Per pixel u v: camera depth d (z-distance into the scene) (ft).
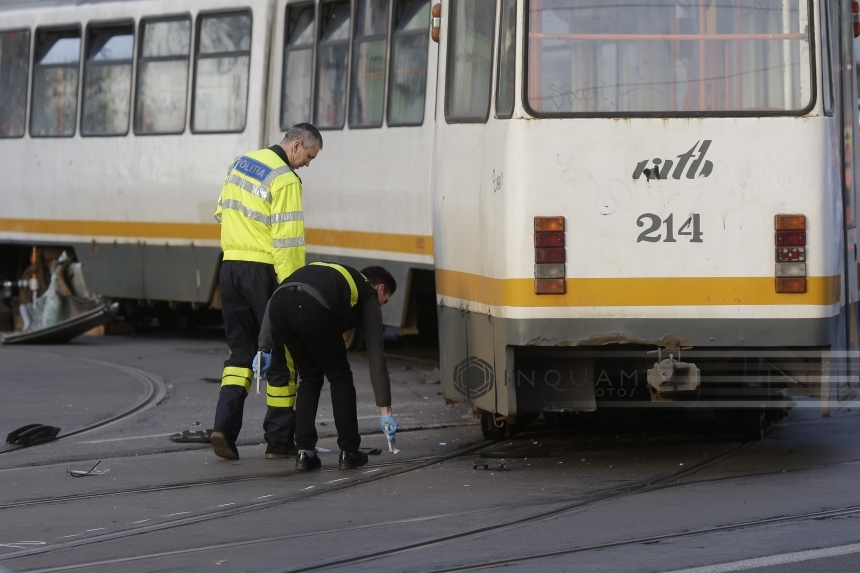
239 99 160.04
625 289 78.48
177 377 131.23
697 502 72.28
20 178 186.39
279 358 88.38
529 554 60.90
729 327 78.33
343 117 141.79
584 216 78.69
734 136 78.54
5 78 189.37
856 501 71.92
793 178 78.28
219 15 162.71
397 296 131.85
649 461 85.87
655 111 79.15
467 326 86.74
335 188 142.51
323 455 89.86
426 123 127.03
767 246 78.28
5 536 65.82
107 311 169.07
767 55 79.25
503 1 81.66
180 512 71.51
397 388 123.34
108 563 60.13
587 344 78.69
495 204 80.74
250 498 75.36
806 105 78.69
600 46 79.71
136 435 97.66
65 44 182.29
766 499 72.79
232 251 87.76
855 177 90.63
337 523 68.28
